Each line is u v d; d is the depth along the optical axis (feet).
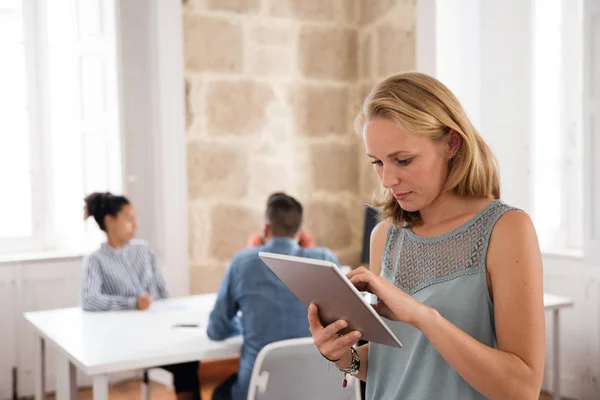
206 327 8.93
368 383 4.38
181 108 13.83
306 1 15.29
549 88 13.28
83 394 13.17
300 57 15.29
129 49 13.53
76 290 13.25
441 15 13.84
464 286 3.84
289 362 7.09
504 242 3.74
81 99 13.53
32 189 13.85
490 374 3.42
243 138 14.74
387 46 15.02
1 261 12.60
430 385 3.92
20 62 13.69
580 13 12.75
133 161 13.71
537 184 13.55
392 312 3.61
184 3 13.94
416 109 3.73
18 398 12.93
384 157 3.83
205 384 13.78
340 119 15.92
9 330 12.78
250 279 8.29
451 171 3.91
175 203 13.88
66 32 13.92
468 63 14.20
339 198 15.98
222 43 14.39
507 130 13.83
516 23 13.51
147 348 8.02
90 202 10.86
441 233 4.06
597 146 11.54
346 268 10.91
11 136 13.70
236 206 14.74
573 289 12.42
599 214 11.61
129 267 11.02
